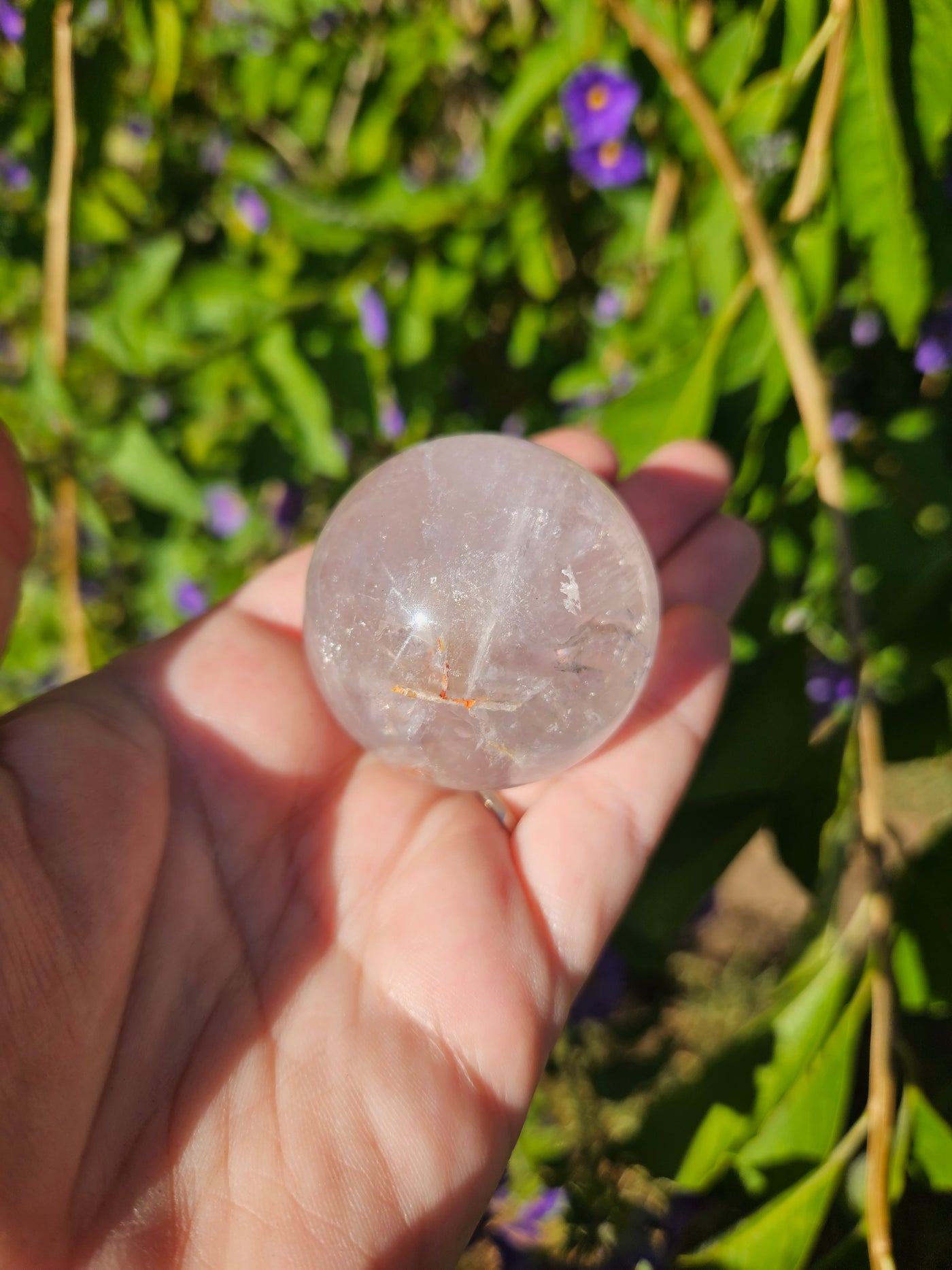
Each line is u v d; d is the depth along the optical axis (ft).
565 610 0.42
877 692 0.62
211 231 0.88
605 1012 0.74
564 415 0.83
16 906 0.36
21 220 0.77
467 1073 0.43
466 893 0.47
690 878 0.58
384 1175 0.39
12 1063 0.35
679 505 0.59
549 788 0.54
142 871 0.42
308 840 0.50
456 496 0.42
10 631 0.43
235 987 0.43
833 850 0.60
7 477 0.42
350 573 0.43
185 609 0.93
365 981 0.45
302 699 0.53
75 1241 0.34
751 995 0.92
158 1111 0.39
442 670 0.42
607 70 0.61
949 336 0.68
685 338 0.59
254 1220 0.37
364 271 0.67
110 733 0.45
